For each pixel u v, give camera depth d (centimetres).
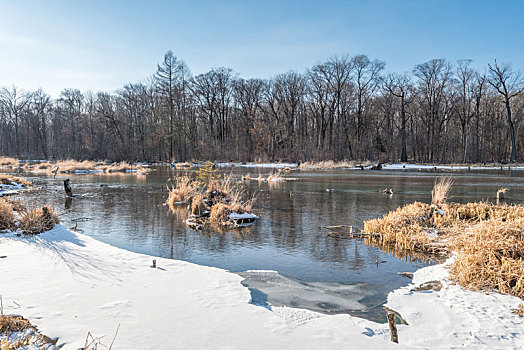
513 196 1442
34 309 365
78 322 338
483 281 450
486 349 309
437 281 497
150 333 320
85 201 1330
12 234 706
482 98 4872
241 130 5272
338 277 536
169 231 845
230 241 752
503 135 4975
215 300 409
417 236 722
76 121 5509
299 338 322
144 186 1886
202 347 297
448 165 3953
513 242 498
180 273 511
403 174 2831
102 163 4372
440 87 4650
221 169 3553
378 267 584
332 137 4797
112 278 475
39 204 1199
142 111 5022
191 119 5331
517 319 364
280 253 666
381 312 407
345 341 319
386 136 5178
